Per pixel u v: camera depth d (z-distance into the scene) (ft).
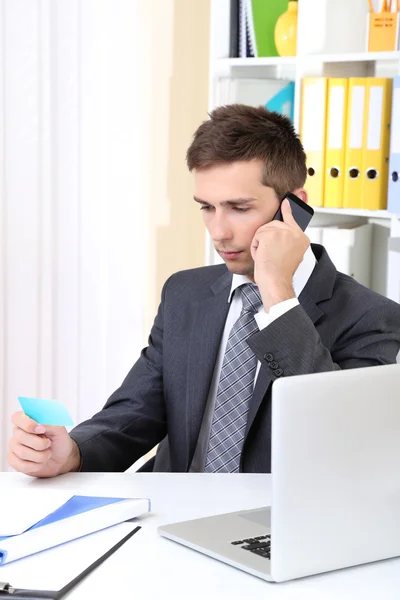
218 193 6.51
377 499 4.65
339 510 4.52
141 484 5.95
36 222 12.73
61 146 12.80
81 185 13.05
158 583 4.37
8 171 12.44
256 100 12.31
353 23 11.85
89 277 13.33
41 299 12.94
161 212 14.37
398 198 10.55
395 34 10.72
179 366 7.22
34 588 4.26
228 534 4.95
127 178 13.42
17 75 12.30
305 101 11.23
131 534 5.02
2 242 12.55
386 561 4.74
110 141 13.20
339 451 4.49
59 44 12.57
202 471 7.04
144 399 7.41
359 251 11.54
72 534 4.87
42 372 13.07
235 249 6.63
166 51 13.94
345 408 4.49
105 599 4.18
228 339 6.90
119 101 13.16
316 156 11.21
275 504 4.32
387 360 6.71
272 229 6.35
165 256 14.55
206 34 14.37
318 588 4.35
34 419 5.88
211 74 12.12
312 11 11.44
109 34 12.94
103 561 4.64
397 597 4.25
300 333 5.83
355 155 10.96
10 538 4.66
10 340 12.77
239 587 4.34
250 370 6.72
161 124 14.11
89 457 6.59
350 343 6.82
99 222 13.28
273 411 4.33
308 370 5.76
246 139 6.47
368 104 10.78
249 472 6.57
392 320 6.93
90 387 13.55
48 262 12.91
